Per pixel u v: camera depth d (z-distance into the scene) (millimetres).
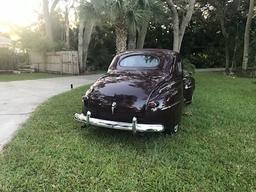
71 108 7891
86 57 21516
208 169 4359
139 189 3770
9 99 9477
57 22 25516
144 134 5703
